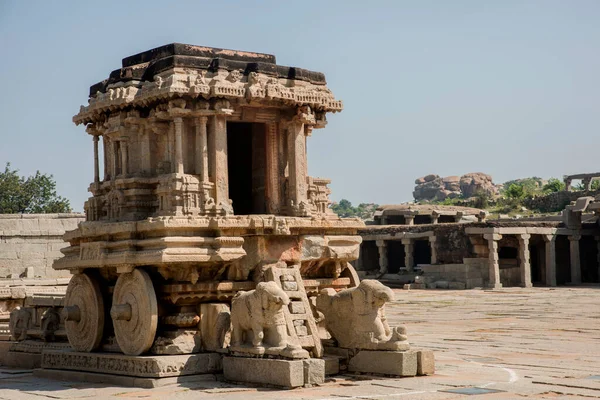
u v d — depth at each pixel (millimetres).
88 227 16000
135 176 16375
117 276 16203
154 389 13836
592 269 54500
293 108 16938
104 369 15430
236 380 14211
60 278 29734
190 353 14836
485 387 13016
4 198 70250
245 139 19219
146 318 14758
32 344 18734
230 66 16359
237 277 15539
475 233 48156
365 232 55844
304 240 16109
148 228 14945
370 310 14938
